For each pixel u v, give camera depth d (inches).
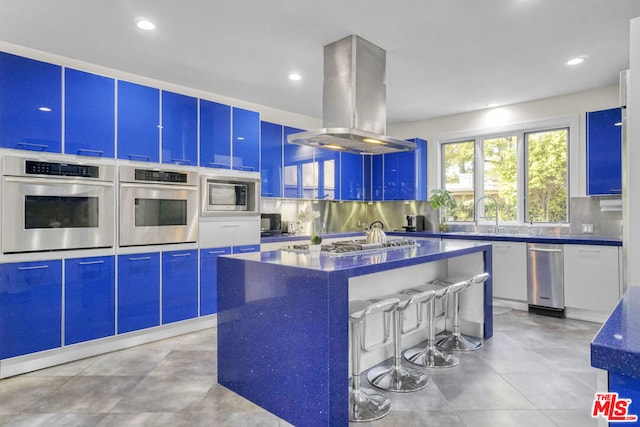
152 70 150.3
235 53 133.4
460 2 100.4
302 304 80.9
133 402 92.4
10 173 106.3
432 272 139.8
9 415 86.7
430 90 173.5
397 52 132.0
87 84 122.0
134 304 132.0
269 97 187.0
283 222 210.4
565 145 186.4
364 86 123.1
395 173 235.8
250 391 92.9
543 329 147.3
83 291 120.4
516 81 161.8
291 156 203.0
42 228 112.0
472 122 213.2
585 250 156.5
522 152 198.8
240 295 95.7
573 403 90.3
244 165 168.6
